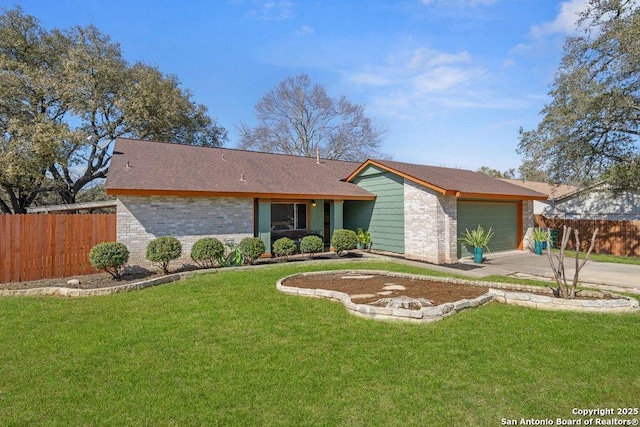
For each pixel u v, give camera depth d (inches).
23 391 151.9
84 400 144.9
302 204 623.8
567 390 151.3
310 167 709.3
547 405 140.8
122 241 426.9
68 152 807.1
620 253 636.1
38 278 383.6
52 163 800.3
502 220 614.2
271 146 1390.3
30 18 866.1
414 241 535.8
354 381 158.4
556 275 283.4
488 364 173.9
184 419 131.9
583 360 178.4
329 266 455.2
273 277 379.2
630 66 504.7
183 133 1098.7
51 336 213.6
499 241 608.1
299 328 223.3
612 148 607.8
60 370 170.1
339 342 201.0
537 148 652.1
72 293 313.3
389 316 237.6
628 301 262.1
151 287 339.6
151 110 956.6
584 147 607.5
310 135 1413.6
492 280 371.9
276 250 486.6
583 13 555.2
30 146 722.2
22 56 872.9
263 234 527.5
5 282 364.5
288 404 140.9
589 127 585.6
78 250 411.8
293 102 1389.0
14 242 371.9
